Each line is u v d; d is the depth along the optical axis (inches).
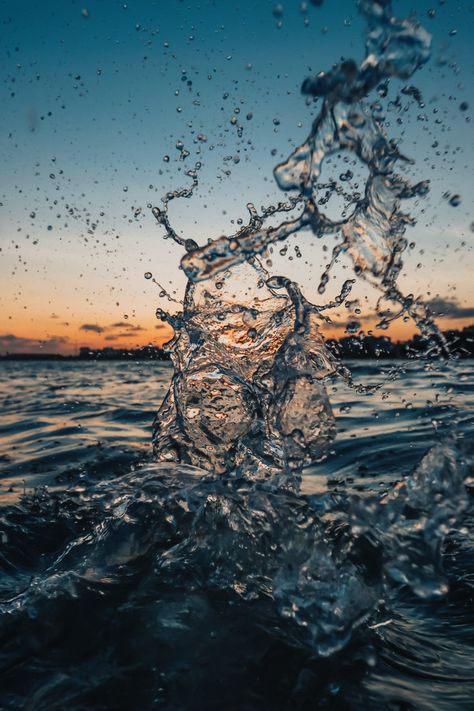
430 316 92.3
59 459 128.5
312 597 63.7
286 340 103.9
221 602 63.6
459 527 83.7
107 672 52.5
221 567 69.6
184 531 77.7
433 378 227.8
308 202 76.6
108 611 62.0
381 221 81.0
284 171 74.1
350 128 73.7
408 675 52.4
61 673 52.5
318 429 101.2
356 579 65.5
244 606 62.7
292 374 103.1
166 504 83.4
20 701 48.9
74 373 458.6
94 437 151.8
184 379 105.0
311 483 106.3
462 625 60.7
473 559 74.5
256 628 58.9
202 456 102.0
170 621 60.0
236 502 80.0
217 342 105.0
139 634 57.9
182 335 107.0
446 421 144.5
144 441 143.7
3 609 62.8
